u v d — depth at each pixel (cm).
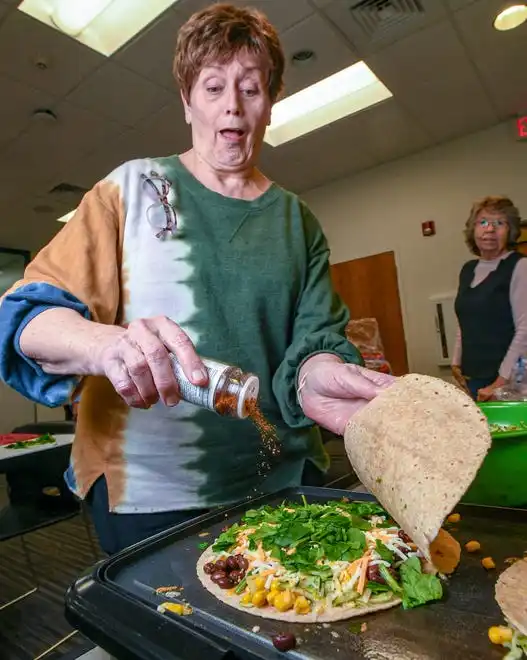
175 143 381
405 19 271
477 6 264
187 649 53
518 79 334
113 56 280
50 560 240
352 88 356
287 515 90
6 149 376
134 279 90
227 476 95
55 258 83
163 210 92
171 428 89
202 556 81
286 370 94
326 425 84
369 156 439
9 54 275
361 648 57
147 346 58
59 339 63
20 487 210
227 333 93
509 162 394
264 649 57
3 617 190
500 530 84
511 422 116
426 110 368
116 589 67
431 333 438
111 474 90
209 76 92
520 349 207
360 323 446
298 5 256
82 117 339
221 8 94
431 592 66
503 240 225
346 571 73
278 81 100
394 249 457
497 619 61
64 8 255
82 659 79
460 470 58
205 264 92
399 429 67
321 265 108
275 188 106
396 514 61
